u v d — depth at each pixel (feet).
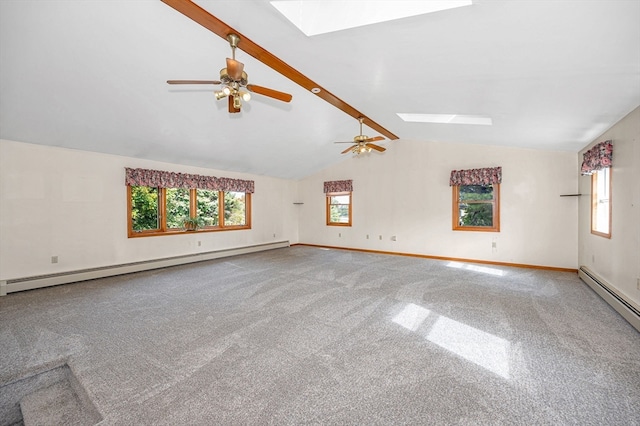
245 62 10.46
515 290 13.50
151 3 7.33
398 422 5.38
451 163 21.01
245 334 9.02
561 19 5.76
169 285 14.60
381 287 14.12
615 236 11.55
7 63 8.95
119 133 14.60
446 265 19.21
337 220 27.55
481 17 6.13
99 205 16.31
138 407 5.82
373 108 14.96
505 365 7.23
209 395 6.18
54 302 12.01
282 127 17.46
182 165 20.34
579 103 9.92
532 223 18.10
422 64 8.99
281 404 5.89
